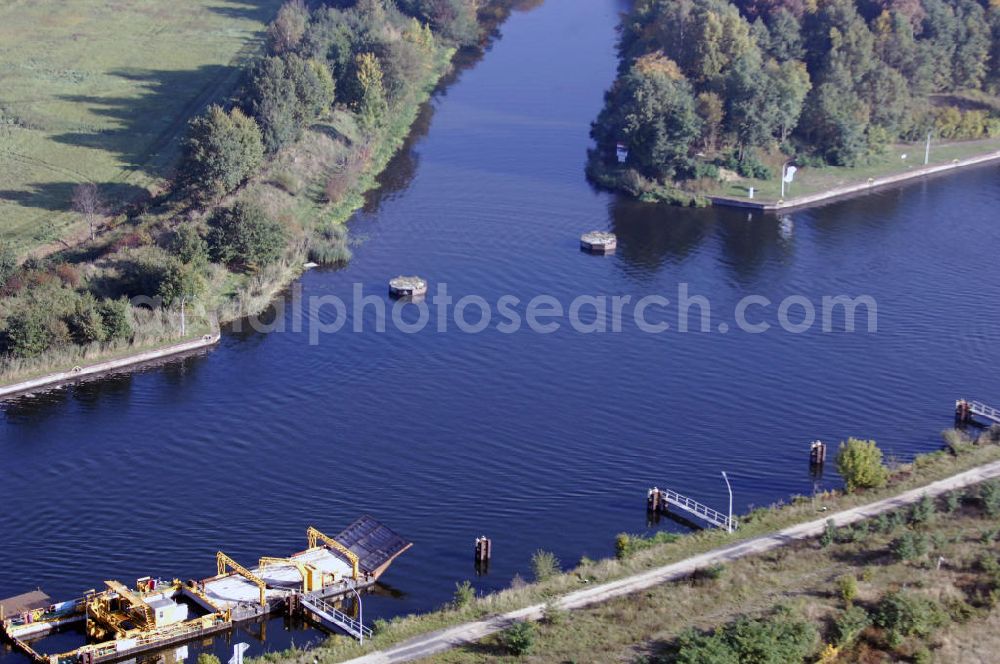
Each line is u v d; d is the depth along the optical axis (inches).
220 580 4175.7
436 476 4928.6
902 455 5083.7
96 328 5895.7
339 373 5826.8
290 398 5575.8
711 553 4274.1
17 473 4933.6
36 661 3801.7
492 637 3806.6
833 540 4323.3
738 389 5703.7
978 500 4584.2
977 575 4128.9
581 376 5826.8
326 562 4279.0
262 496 4781.0
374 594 4190.5
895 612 3868.1
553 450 5137.8
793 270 7229.3
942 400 5605.3
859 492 4677.7
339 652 3737.7
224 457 5068.9
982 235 7824.8
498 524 4603.8
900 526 4397.1
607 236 7490.2
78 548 4436.5
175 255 6525.6
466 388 5684.1
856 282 7042.3
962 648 3806.6
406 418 5393.7
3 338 5792.3
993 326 6417.3
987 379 5812.0
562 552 4421.8
